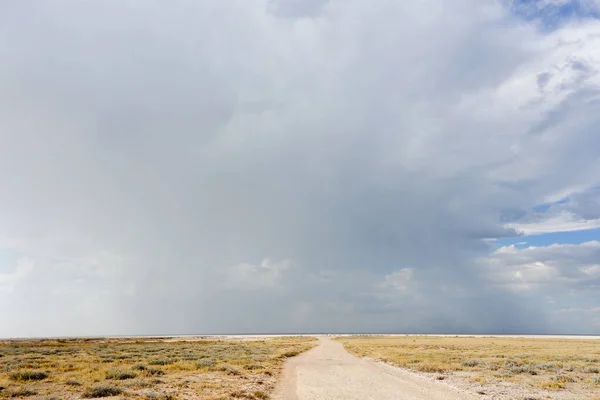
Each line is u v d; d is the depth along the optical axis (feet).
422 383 90.68
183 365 113.19
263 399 70.23
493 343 309.01
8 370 102.78
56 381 84.58
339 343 326.44
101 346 244.22
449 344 286.46
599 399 72.08
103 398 65.36
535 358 149.89
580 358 149.79
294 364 137.49
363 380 95.66
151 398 64.28
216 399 64.85
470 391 79.66
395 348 231.71
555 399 71.87
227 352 179.11
